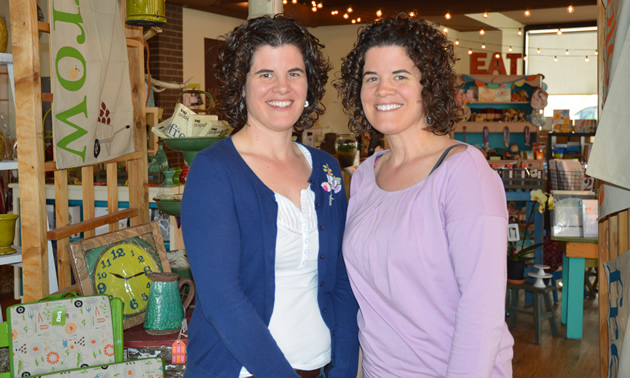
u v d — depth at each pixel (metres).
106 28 2.55
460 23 12.49
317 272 1.62
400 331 1.48
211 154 1.50
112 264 2.26
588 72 14.38
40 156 2.13
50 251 2.55
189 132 2.59
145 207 2.94
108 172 2.77
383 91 1.53
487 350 1.31
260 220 1.51
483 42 13.68
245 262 1.51
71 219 3.69
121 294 2.24
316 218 1.62
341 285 1.70
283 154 1.64
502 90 7.64
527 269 5.30
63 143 2.26
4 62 2.35
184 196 1.49
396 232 1.45
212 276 1.42
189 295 2.36
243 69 1.57
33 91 2.09
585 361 3.96
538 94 7.53
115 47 2.63
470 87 7.76
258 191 1.52
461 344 1.33
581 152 10.28
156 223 2.48
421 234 1.42
